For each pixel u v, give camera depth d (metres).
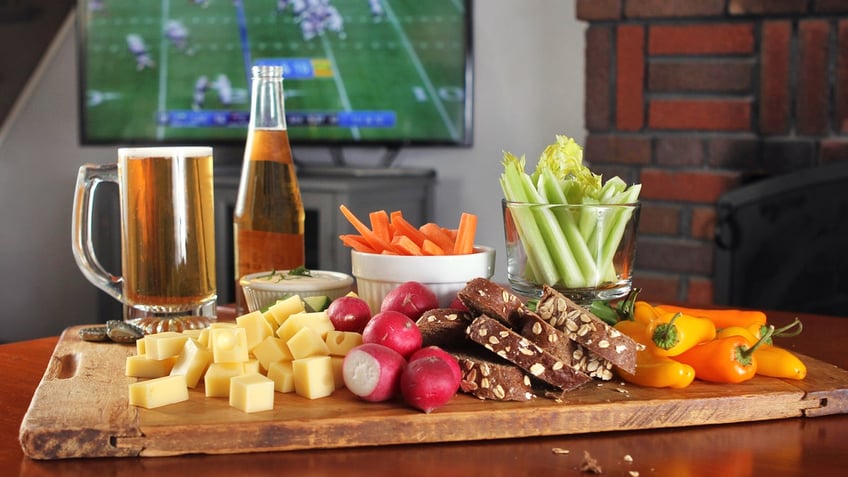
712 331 1.17
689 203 2.75
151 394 1.01
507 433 1.01
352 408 1.02
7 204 4.29
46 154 4.20
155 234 1.35
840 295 2.57
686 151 2.72
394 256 1.31
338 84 3.47
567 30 3.22
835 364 1.32
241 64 3.56
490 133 3.41
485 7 3.35
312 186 3.13
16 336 4.36
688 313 1.35
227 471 0.91
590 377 1.06
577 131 3.25
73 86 4.11
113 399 1.04
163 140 3.68
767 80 2.61
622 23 2.76
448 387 1.00
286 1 3.48
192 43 3.60
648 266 2.82
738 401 1.07
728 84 2.65
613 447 0.99
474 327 1.06
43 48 4.10
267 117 1.51
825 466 0.93
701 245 2.74
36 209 4.25
